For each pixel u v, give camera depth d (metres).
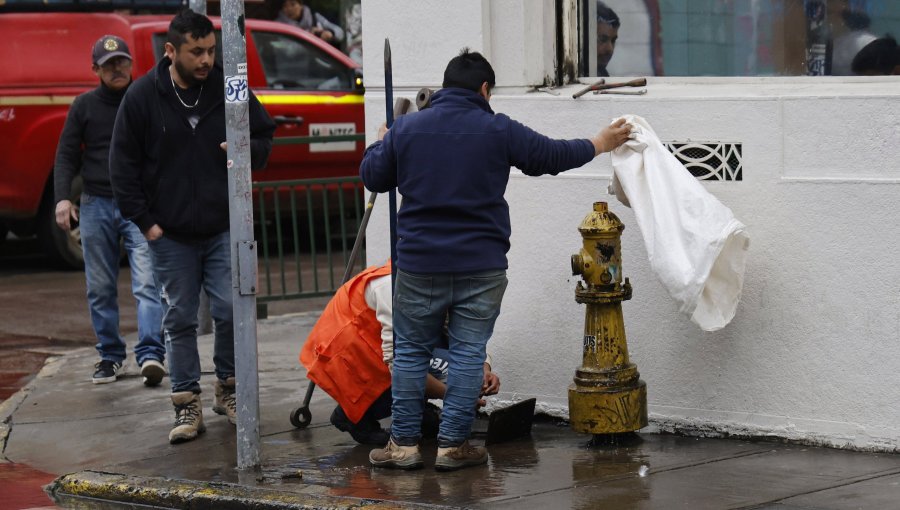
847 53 11.77
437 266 10.61
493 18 12.80
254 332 11.40
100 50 15.63
